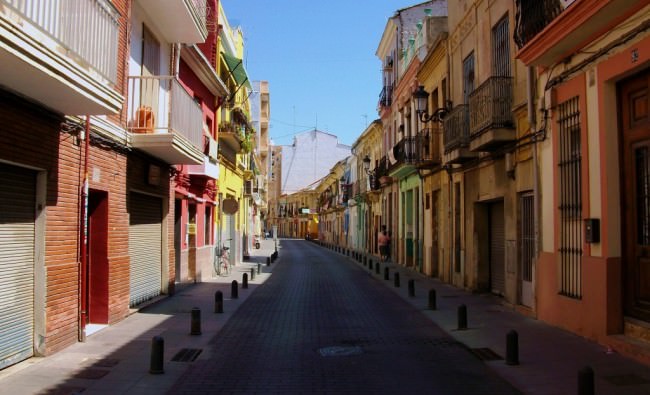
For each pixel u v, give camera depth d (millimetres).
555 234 10156
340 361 7910
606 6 7613
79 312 8867
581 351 8078
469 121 14562
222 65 22969
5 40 5594
